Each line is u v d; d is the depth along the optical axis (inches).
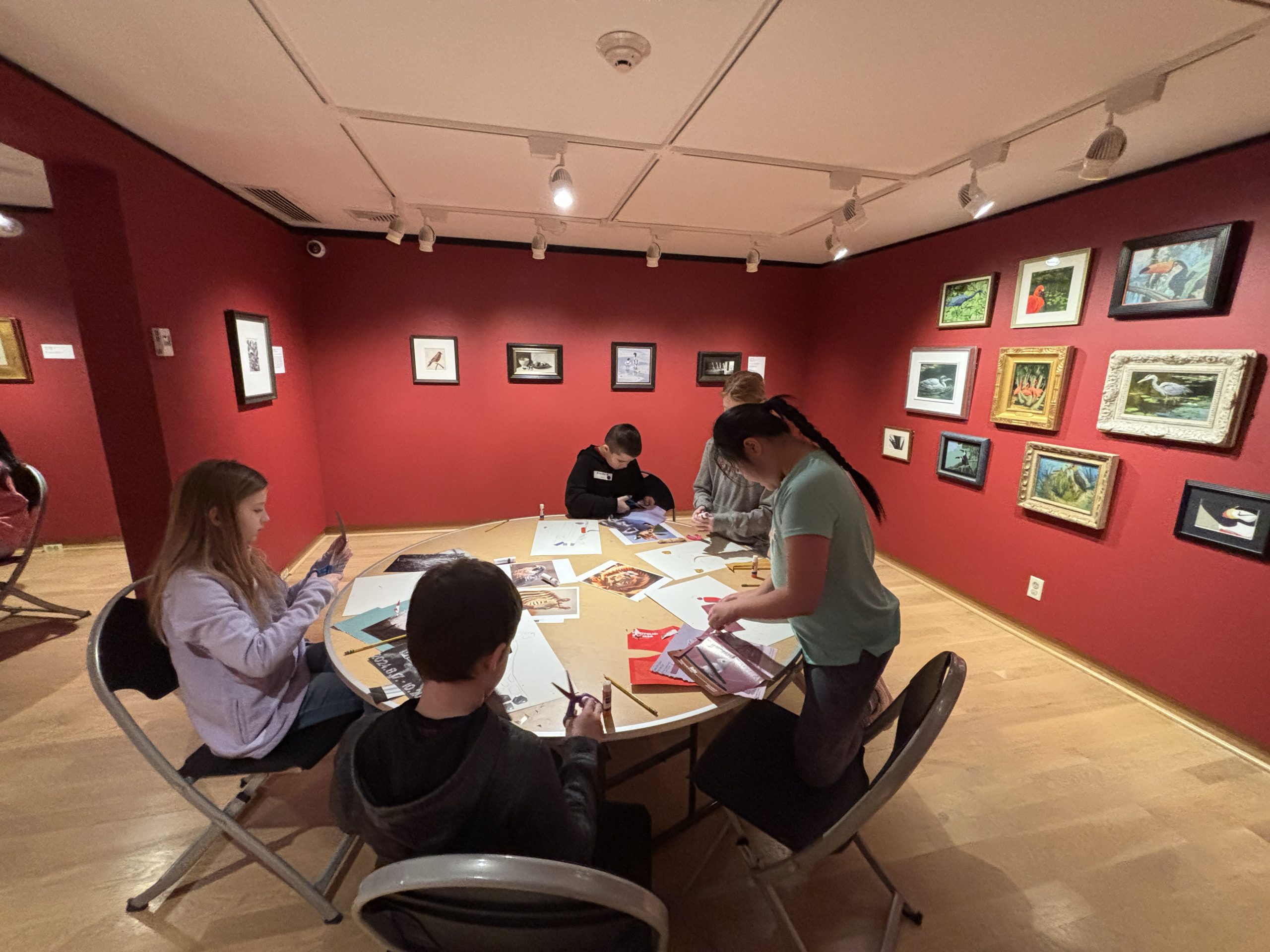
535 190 106.1
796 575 45.0
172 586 50.4
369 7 51.1
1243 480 78.8
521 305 159.3
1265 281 74.9
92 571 137.7
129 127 79.8
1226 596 81.7
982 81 62.7
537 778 30.9
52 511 151.3
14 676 94.7
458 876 24.8
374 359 154.4
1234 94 63.8
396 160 91.2
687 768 77.7
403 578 72.1
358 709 57.9
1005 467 117.1
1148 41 54.2
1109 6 48.9
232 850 63.4
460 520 169.8
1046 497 107.1
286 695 57.0
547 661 52.2
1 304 139.0
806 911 58.0
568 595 66.5
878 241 143.9
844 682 48.3
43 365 144.4
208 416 102.4
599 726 42.5
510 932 29.0
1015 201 107.9
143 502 90.5
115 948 52.7
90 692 90.8
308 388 149.4
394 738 30.7
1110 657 98.7
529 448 168.9
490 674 31.4
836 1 49.4
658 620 60.7
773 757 53.7
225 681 52.9
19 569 108.0
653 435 175.9
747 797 49.4
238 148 86.9
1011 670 101.9
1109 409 94.9
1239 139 76.1
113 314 83.9
